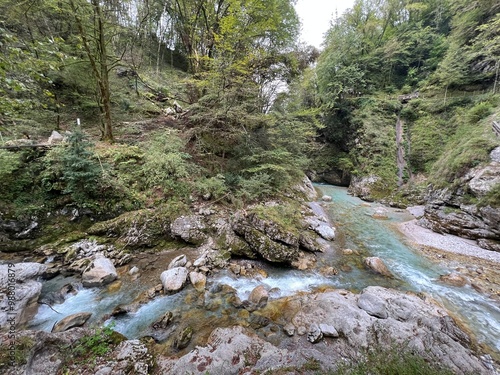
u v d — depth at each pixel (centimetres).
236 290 564
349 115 2320
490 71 1675
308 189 1609
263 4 1099
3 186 633
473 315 511
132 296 513
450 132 1714
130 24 1229
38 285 475
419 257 810
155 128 1170
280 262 694
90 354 333
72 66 1026
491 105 1457
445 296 582
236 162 1176
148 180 837
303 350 371
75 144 670
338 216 1247
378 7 2658
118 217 730
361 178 1942
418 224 1179
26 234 625
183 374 314
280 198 1163
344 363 344
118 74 1430
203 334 416
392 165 1875
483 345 421
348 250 840
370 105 2247
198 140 1123
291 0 1435
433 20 2498
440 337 394
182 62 2038
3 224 606
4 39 337
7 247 591
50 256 596
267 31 1321
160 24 1628
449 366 334
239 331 413
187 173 923
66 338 345
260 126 1257
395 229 1099
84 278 534
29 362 284
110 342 367
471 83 1800
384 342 387
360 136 2173
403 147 1934
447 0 2355
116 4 985
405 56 2450
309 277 656
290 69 1471
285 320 465
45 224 658
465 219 996
